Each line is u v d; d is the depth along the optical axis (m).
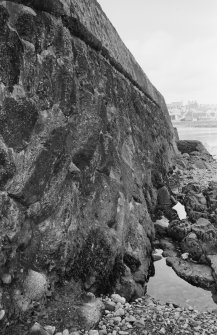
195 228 10.79
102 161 7.21
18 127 4.61
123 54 10.61
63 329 5.06
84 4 7.01
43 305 5.18
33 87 4.95
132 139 10.95
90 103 6.77
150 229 10.46
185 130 97.69
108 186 7.37
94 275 6.38
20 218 4.78
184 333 5.75
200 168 22.81
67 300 5.59
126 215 8.23
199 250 9.71
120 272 7.32
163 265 9.65
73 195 6.05
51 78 5.38
